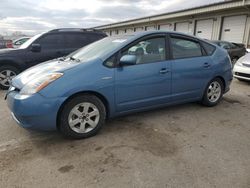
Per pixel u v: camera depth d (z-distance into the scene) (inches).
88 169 104.2
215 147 124.5
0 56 244.5
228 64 194.9
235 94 240.2
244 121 162.4
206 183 95.1
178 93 166.6
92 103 132.6
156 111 179.3
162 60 155.6
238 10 646.5
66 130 127.7
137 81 144.0
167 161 110.7
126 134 139.6
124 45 142.6
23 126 124.5
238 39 661.9
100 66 133.3
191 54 172.2
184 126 152.3
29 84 124.4
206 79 180.1
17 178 97.7
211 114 175.0
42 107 119.1
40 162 109.6
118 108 142.6
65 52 273.7
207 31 770.2
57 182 95.4
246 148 123.8
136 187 92.7
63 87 122.3
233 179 97.7
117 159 112.2
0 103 200.7
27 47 259.9
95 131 136.5
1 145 125.6
